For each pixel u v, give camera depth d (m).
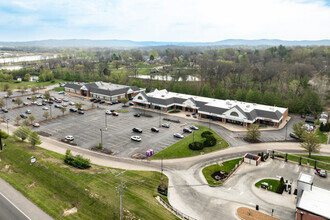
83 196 52.50
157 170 67.12
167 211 49.62
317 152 75.25
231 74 193.38
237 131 98.25
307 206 47.22
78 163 65.62
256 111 108.69
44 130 95.50
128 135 91.25
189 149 79.88
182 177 64.00
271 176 65.38
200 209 51.34
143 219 45.97
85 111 121.69
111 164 69.62
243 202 54.16
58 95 157.12
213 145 83.44
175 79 199.12
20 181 58.22
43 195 53.06
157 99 126.44
